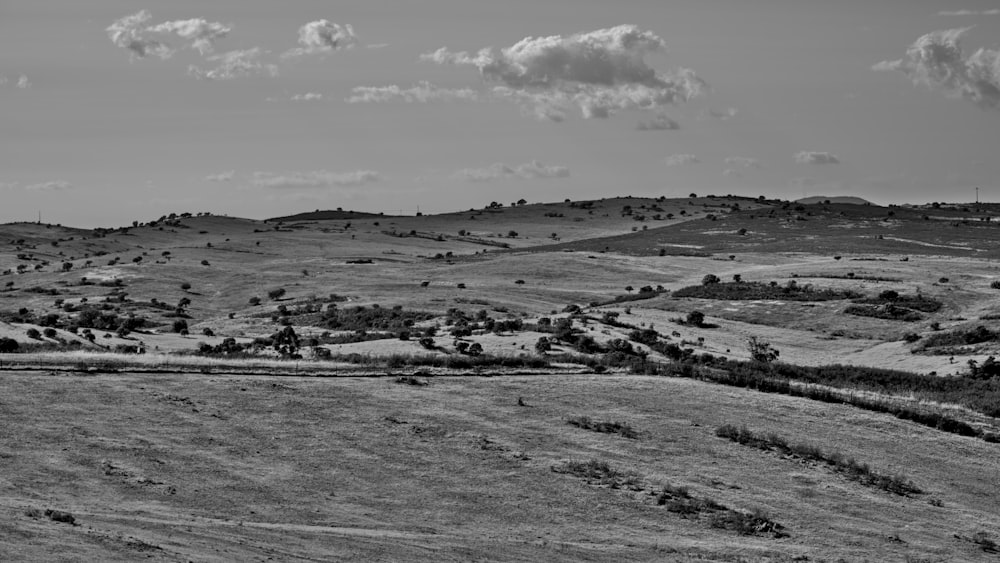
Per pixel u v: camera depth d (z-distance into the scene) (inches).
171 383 2529.5
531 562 1617.9
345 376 2810.0
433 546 1630.2
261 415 2359.7
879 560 1887.3
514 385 2871.6
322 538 1569.9
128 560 1192.2
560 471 2206.0
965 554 2001.7
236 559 1314.0
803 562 1820.9
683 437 2551.7
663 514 2026.3
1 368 2534.5
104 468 1852.9
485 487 2066.9
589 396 2822.3
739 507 2113.7
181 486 1829.5
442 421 2471.7
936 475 2544.3
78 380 2458.2
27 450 1897.1
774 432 2684.5
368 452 2193.7
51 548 1182.9
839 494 2294.5
